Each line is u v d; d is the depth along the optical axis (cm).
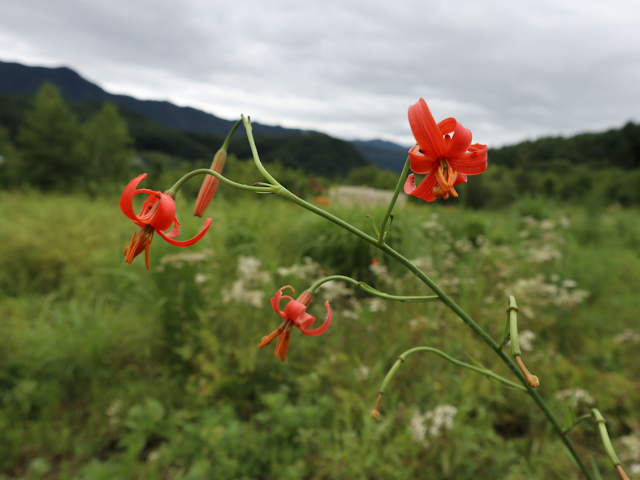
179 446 222
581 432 230
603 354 304
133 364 299
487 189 1627
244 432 225
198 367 281
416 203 750
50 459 226
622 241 693
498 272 430
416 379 261
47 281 432
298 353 291
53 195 913
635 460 215
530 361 271
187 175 90
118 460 224
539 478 196
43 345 282
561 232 548
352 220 458
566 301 330
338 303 348
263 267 397
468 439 202
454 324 316
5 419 238
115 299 382
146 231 87
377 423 222
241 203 601
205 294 319
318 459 209
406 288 363
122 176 2255
